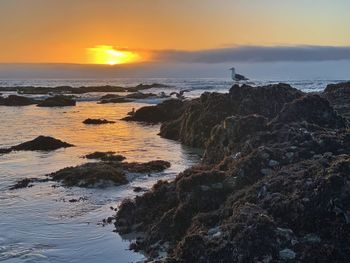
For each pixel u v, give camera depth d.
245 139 22.30
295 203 13.45
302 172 15.02
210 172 17.05
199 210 15.90
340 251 11.91
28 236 16.53
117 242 15.92
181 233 15.40
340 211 12.74
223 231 13.30
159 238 15.45
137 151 34.56
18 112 66.69
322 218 12.88
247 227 12.77
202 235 13.51
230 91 39.28
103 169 25.02
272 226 12.63
